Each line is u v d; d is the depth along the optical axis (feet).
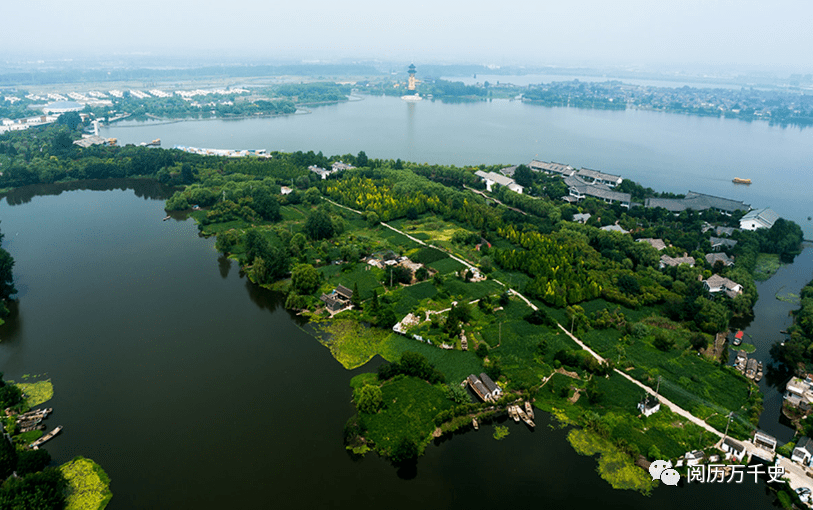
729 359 488.85
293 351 494.18
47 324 530.68
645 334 513.86
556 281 591.37
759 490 345.72
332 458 367.25
